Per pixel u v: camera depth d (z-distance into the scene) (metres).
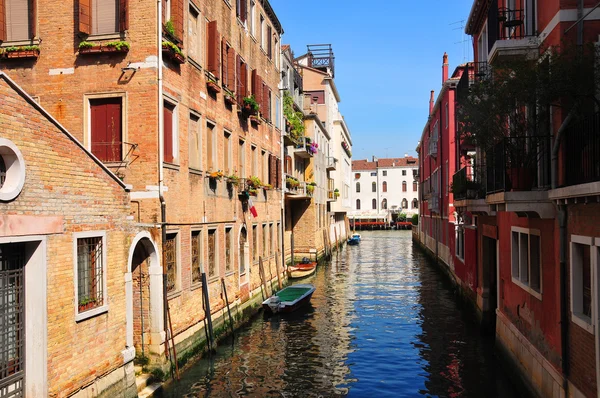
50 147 6.89
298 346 13.29
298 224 30.50
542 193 7.71
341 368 11.50
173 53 10.41
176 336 10.65
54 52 10.32
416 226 49.75
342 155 48.50
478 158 14.41
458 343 13.43
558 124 7.53
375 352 12.76
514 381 9.96
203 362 11.75
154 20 10.08
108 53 10.13
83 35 10.18
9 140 6.11
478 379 10.53
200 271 12.29
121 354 8.59
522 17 9.43
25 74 10.40
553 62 6.86
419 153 45.94
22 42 10.43
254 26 18.02
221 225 13.84
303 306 18.55
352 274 28.00
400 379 10.73
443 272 26.22
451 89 22.27
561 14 7.37
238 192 15.45
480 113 8.70
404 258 36.62
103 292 8.12
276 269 20.94
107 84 10.16
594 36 7.19
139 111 10.06
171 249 10.82
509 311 10.56
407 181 77.69
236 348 13.05
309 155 28.30
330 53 44.28
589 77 6.55
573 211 6.95
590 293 6.69
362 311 17.86
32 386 6.64
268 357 12.28
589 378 6.39
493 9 9.73
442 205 26.20
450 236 22.97
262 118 18.88
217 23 13.56
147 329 10.00
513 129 8.44
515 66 7.52
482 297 14.32
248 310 16.17
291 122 24.86
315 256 30.28
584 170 6.31
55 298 6.94
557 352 7.52
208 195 12.86
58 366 6.98
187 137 11.50
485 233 13.68
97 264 8.11
